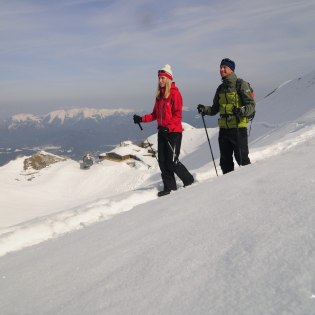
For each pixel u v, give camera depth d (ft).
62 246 11.40
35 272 9.35
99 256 9.20
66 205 103.30
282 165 13.93
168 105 19.40
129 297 6.59
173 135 19.53
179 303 5.93
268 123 154.92
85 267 8.69
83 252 9.98
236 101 19.61
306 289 5.27
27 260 10.82
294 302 5.06
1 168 162.20
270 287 5.59
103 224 13.15
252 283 5.85
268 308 5.10
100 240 10.70
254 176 13.11
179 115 19.61
